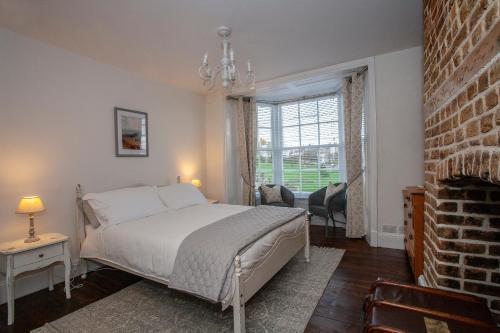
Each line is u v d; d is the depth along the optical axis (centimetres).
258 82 420
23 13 217
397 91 325
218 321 196
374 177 341
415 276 236
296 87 429
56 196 272
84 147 298
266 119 516
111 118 327
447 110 145
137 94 361
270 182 517
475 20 105
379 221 343
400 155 327
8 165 240
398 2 217
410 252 263
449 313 114
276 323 191
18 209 226
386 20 245
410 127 321
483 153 98
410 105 319
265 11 224
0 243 228
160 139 393
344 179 456
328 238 384
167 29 249
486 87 95
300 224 282
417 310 117
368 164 354
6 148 239
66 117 282
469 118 112
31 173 254
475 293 154
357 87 363
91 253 260
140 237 224
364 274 265
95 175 308
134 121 354
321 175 479
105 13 220
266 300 221
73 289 254
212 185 475
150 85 379
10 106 242
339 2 215
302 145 496
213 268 173
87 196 270
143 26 242
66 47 279
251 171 475
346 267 283
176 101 421
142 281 267
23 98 250
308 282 250
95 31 249
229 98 476
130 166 349
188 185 376
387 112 331
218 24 243
